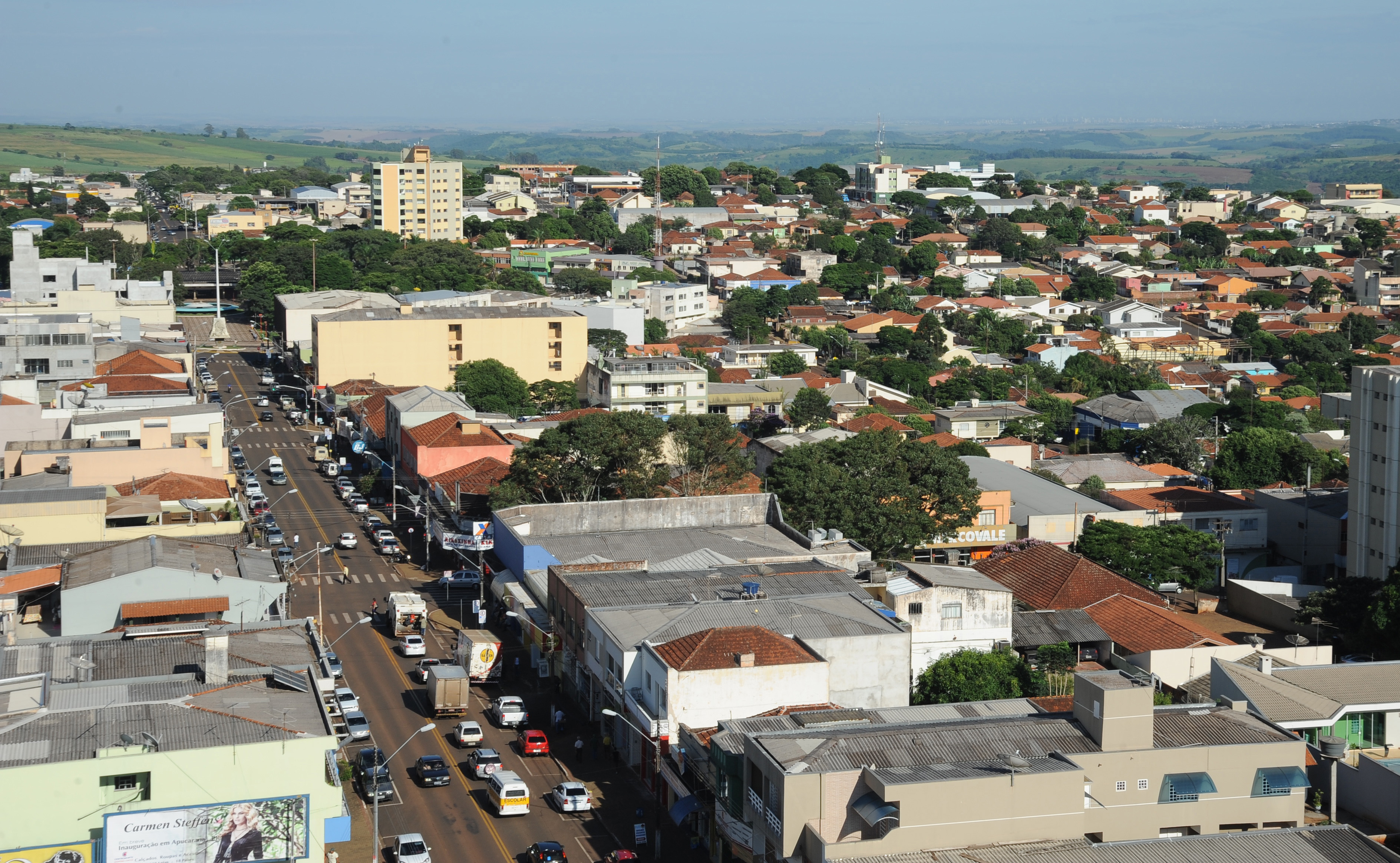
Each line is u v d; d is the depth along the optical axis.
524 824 94.38
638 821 95.06
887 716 90.81
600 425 160.88
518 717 112.19
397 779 101.19
